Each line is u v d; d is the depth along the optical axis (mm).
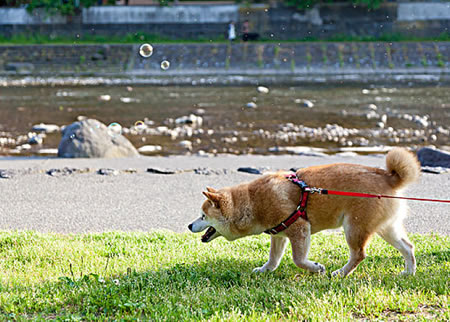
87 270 5723
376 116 20547
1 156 14273
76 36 40438
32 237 7039
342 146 15875
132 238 7164
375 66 34469
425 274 5473
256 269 5867
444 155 12125
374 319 4426
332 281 5281
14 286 5238
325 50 36031
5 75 33312
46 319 4504
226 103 24031
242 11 40312
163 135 17500
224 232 5668
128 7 40531
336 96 25719
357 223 5379
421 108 22172
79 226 8062
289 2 39875
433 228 7777
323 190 5371
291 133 17672
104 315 4527
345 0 39969
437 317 4406
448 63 34656
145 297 4867
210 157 13344
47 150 15219
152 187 10352
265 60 35250
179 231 7805
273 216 5461
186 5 40531
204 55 35844
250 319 4352
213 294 5000
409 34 39844
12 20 40250
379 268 5789
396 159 5430
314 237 7238
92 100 24922
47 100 24859
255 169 11523
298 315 4484
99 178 11094
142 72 34062
